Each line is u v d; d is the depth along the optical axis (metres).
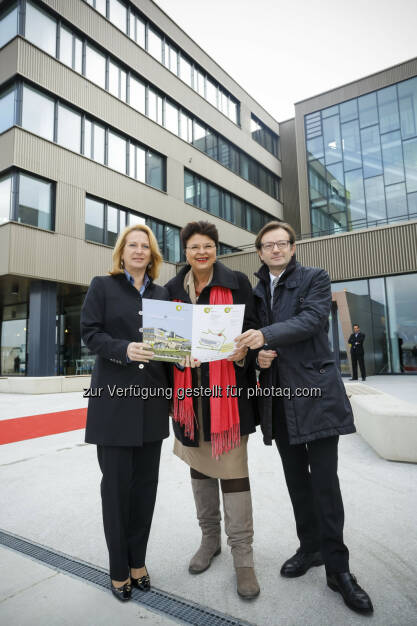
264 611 1.58
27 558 2.04
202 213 19.06
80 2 14.37
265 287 2.09
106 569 1.92
